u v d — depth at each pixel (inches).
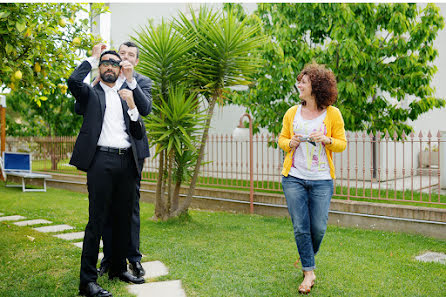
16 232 205.9
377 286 133.0
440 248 186.5
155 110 238.8
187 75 239.0
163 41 223.0
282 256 167.3
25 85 163.0
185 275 140.6
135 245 142.6
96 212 120.5
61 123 509.7
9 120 572.1
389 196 303.3
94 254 120.6
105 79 120.7
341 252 177.8
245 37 231.5
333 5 272.4
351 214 239.0
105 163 120.0
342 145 130.5
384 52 283.0
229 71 236.7
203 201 309.9
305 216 130.6
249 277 140.7
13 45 143.1
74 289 125.3
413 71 282.2
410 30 290.7
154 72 230.1
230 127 472.7
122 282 132.9
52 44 162.4
